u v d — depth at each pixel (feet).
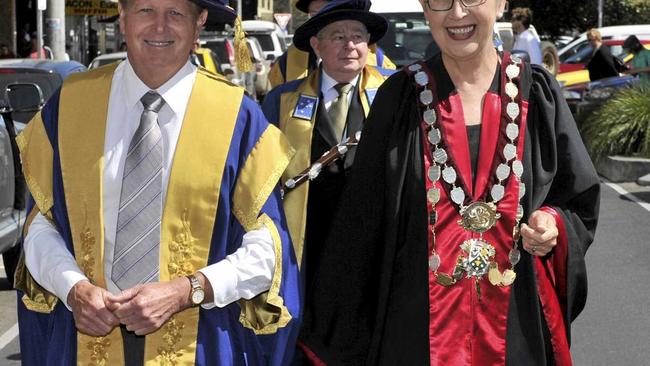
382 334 14.30
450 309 13.97
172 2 14.17
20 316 15.15
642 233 44.52
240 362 14.82
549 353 14.34
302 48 22.21
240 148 14.47
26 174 14.58
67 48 128.36
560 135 14.21
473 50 13.94
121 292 14.01
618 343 28.94
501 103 14.15
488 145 14.05
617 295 33.99
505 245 13.98
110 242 14.17
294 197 20.03
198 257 14.20
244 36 15.37
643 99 65.46
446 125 14.11
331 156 20.13
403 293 14.10
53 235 14.46
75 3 111.96
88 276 14.21
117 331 14.32
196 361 14.30
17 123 38.09
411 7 50.49
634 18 194.90
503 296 13.97
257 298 14.55
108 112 14.43
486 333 13.94
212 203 14.20
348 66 21.06
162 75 14.33
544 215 13.78
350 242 14.51
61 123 14.47
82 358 14.38
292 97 21.35
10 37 116.78
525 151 14.08
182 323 14.32
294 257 14.89
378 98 14.57
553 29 183.21
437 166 14.02
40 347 15.15
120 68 14.64
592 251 40.75
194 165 14.20
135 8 14.15
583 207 14.38
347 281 14.56
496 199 13.92
